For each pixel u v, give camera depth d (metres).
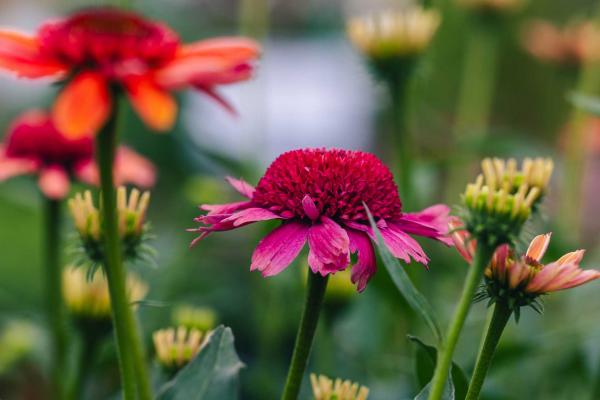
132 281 0.85
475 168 1.50
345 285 0.93
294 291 1.11
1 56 0.69
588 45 1.28
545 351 0.97
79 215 0.74
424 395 0.68
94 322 0.86
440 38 1.83
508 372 1.04
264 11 1.32
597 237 1.64
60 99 0.67
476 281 0.67
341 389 0.73
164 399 0.70
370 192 0.69
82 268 0.86
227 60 0.69
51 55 0.70
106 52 0.69
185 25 1.82
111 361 0.96
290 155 0.71
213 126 1.79
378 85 1.02
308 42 2.28
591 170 1.74
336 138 2.00
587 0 2.12
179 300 1.17
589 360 0.95
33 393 1.21
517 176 0.71
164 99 0.67
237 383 0.70
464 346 1.09
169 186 1.62
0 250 1.27
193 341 0.78
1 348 1.09
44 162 0.98
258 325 1.24
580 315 1.13
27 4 2.09
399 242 0.68
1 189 1.35
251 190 0.72
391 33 0.99
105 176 0.69
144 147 1.62
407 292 0.67
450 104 1.88
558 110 2.16
